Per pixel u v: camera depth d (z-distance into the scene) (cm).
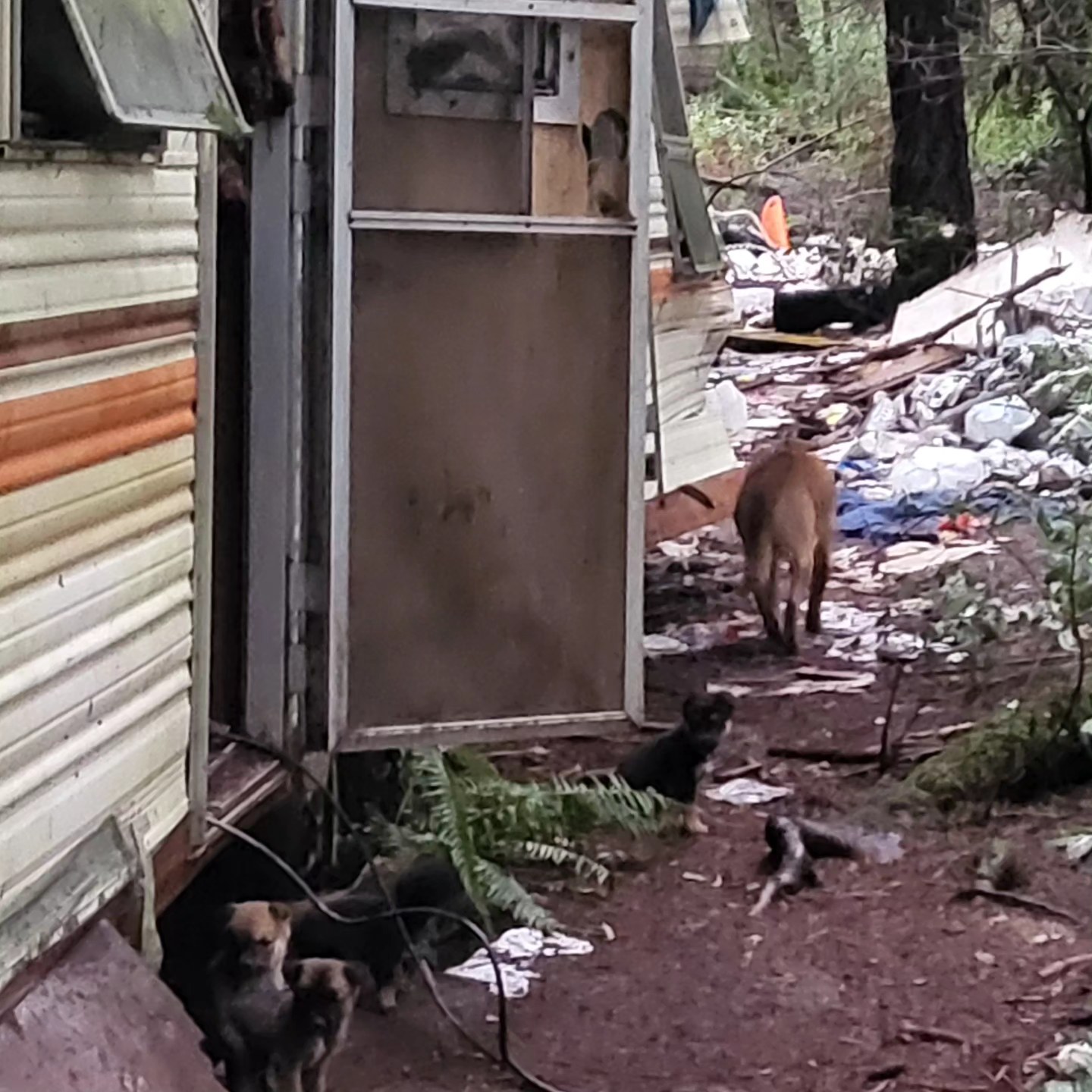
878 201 2686
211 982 588
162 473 554
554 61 705
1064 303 1941
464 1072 642
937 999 706
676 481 1268
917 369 1970
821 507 1202
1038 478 1523
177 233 561
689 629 1246
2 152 448
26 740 468
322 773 693
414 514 695
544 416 709
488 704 712
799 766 977
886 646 1180
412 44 682
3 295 450
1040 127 2394
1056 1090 587
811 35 2998
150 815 554
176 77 521
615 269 713
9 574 457
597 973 728
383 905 675
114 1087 461
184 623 577
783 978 726
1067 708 937
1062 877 826
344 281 674
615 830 867
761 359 2267
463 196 696
